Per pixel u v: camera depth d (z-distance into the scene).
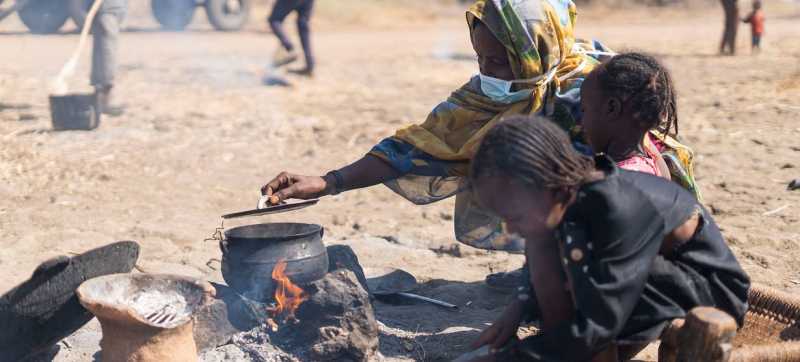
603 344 2.75
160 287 3.38
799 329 3.29
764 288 3.48
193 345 3.28
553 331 2.77
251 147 8.25
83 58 14.75
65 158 7.48
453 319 4.24
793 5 31.81
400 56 17.08
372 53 17.72
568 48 3.86
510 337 3.04
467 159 3.89
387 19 27.28
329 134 8.89
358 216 6.06
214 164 7.54
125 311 3.01
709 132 8.88
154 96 11.03
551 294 2.83
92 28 9.09
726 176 7.05
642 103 3.27
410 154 3.92
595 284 2.68
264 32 22.31
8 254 5.02
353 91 12.16
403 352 3.87
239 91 11.70
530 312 3.04
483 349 3.38
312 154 8.04
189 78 12.95
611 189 2.72
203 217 5.98
